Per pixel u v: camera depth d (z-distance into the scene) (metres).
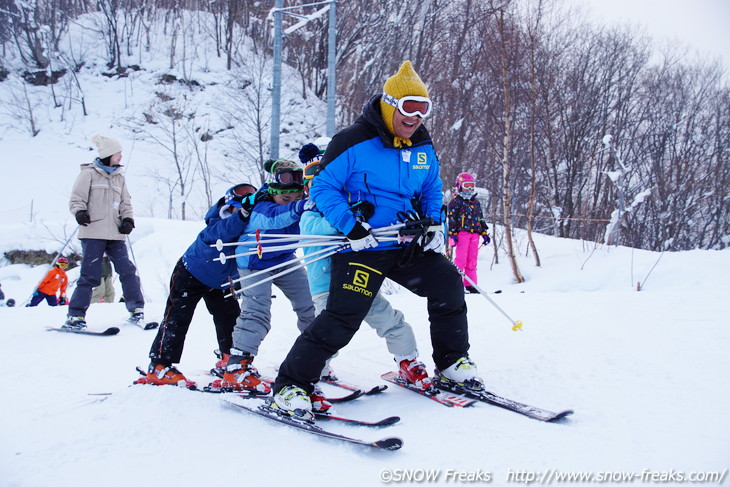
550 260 9.67
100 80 24.36
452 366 3.01
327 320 2.70
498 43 12.96
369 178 2.78
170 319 3.28
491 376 3.33
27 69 24.08
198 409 2.69
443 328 3.02
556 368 3.36
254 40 25.95
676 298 4.78
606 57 21.52
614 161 20.91
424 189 3.04
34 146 21.09
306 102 24.09
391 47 21.47
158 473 2.10
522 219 17.30
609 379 3.10
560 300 5.26
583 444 2.30
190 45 26.14
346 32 23.78
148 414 2.64
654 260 8.18
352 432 2.54
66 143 21.45
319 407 2.75
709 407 2.61
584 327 4.12
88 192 5.10
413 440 2.42
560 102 18.75
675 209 21.52
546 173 19.55
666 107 23.48
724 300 4.57
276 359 4.09
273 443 2.37
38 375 3.72
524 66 14.23
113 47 24.89
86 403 2.97
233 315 3.57
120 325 5.39
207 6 28.16
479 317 4.83
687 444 2.25
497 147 15.73
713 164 23.48
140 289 5.45
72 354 4.30
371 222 2.82
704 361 3.20
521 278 8.98
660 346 3.53
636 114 23.11
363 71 21.84
